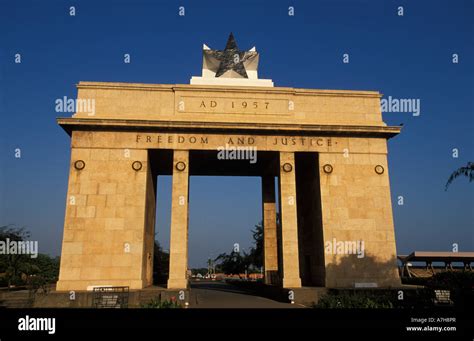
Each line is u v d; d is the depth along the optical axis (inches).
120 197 1176.8
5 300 1112.8
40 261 2233.0
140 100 1270.9
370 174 1270.9
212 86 1296.8
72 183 1172.5
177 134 1229.1
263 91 1310.3
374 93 1354.6
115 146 1207.6
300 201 1472.7
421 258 1660.9
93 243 1139.3
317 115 1317.7
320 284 1226.0
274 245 1501.0
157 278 1755.7
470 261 1695.4
